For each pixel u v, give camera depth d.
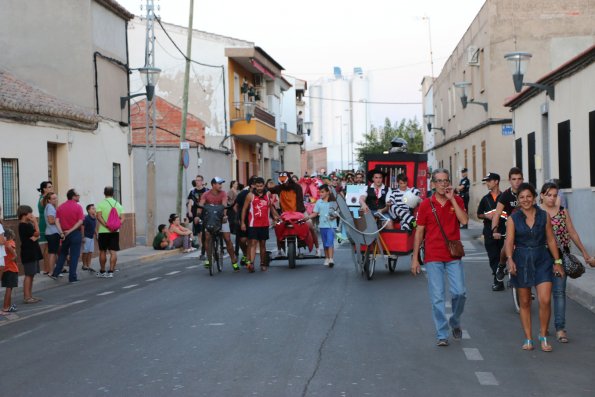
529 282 9.09
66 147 21.98
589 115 18.48
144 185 36.41
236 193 24.88
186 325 10.98
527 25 34.75
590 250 18.56
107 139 25.20
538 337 9.91
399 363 8.47
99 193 24.34
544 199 9.86
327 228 18.59
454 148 47.31
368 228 15.65
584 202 19.06
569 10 34.47
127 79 27.61
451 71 48.16
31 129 19.92
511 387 7.43
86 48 24.12
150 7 26.50
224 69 42.50
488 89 35.41
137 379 7.89
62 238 17.70
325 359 8.67
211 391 7.35
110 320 11.75
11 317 12.70
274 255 21.42
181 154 28.17
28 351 9.62
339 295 13.72
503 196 13.47
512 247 9.20
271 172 55.59
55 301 14.59
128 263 21.69
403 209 16.14
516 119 28.38
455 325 9.73
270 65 49.62
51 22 24.03
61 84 24.03
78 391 7.48
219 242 19.02
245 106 42.69
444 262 9.52
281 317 11.46
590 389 7.36
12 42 23.86
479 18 37.38
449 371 8.10
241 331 10.41
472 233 29.98
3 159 18.62
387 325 10.77
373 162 25.48
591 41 34.16
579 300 13.15
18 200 19.19
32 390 7.58
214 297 13.84
